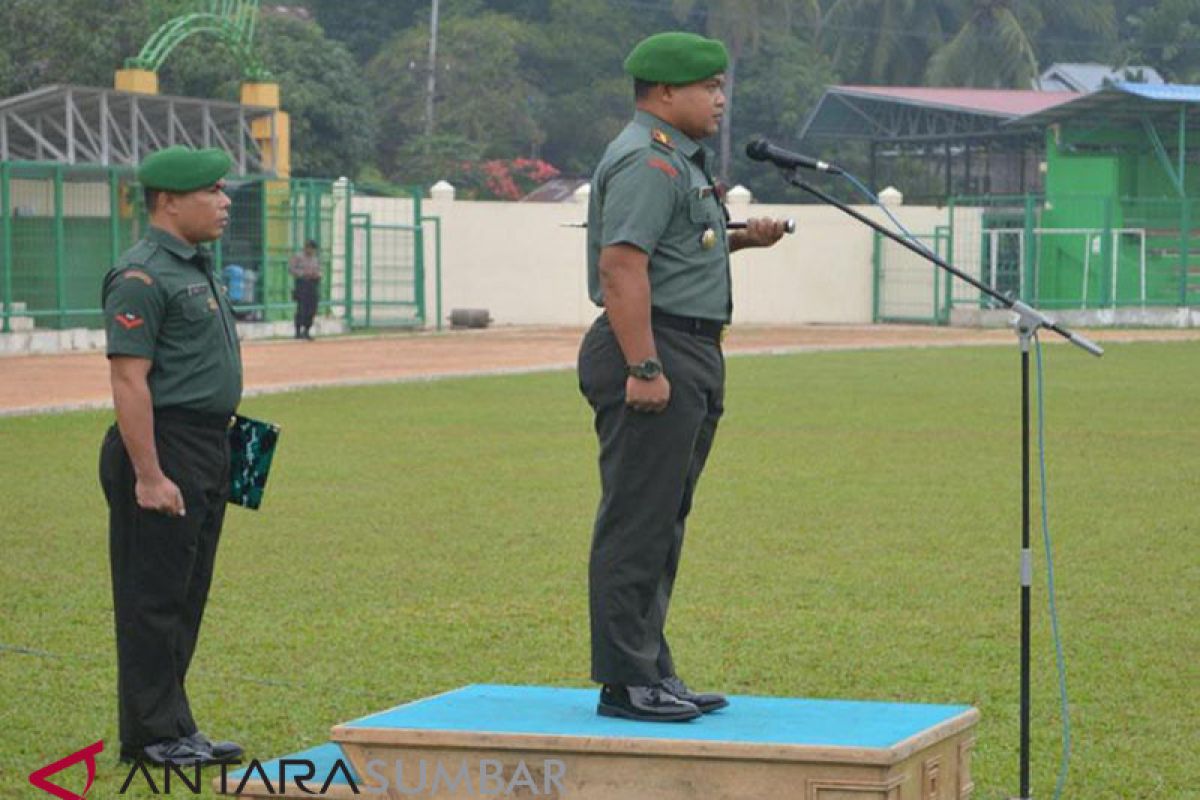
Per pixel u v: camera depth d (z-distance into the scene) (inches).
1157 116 2257.6
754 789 270.1
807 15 3223.4
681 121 306.8
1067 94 2524.6
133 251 350.6
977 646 450.6
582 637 459.8
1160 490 740.7
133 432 340.8
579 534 626.5
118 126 1851.6
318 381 1257.4
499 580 539.8
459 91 2930.6
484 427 991.6
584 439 932.0
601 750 275.9
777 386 1268.5
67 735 369.7
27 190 1585.9
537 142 2955.2
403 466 815.7
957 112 2448.3
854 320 2290.8
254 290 1795.0
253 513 672.4
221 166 352.8
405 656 438.3
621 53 3120.1
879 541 611.8
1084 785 336.5
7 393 1151.0
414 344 1743.4
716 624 475.8
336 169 2664.9
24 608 493.4
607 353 307.0
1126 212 2213.3
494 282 2154.3
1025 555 310.0
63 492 725.3
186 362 348.5
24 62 2303.2
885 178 3132.4
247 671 422.3
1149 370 1433.3
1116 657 440.8
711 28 3051.2
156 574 346.9
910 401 1150.3
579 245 2180.1
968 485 753.6
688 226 305.3
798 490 737.6
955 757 293.7
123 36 2306.8
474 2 3132.4
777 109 3085.6
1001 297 311.3
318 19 3144.7
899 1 3257.9
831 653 442.3
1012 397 1182.9
